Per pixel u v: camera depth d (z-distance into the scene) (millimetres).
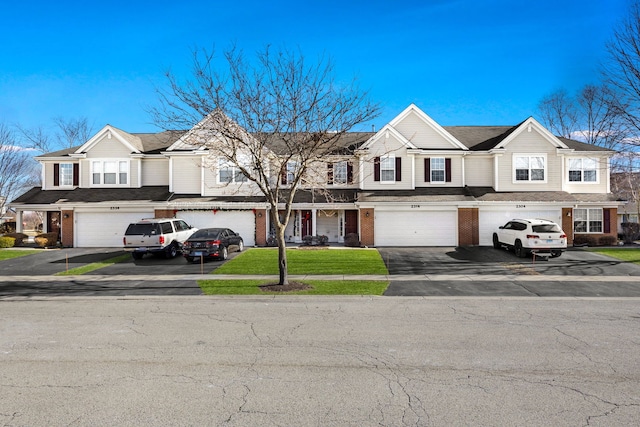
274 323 9492
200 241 19125
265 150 20953
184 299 12484
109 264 19312
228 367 6645
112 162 28547
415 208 25250
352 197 26281
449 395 5523
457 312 10570
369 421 4816
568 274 16219
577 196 27453
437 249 23500
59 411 5109
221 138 15562
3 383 6016
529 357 7023
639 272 16562
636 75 18891
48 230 30734
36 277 16391
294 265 18250
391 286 14039
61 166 29172
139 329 9031
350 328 9016
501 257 20547
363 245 25125
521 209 25438
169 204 25594
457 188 26859
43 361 6965
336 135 14727
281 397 5496
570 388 5723
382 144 26719
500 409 5102
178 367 6648
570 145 28656
